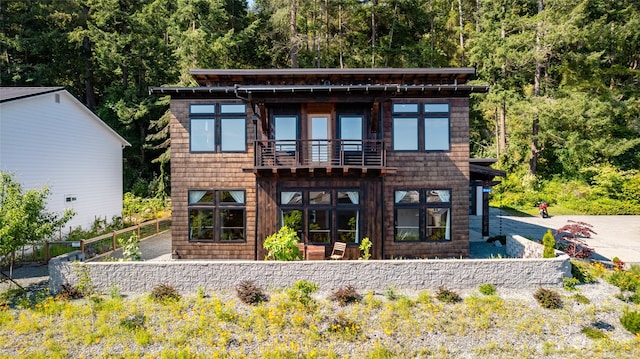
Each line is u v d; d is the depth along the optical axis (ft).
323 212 47.52
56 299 34.40
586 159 107.45
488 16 111.75
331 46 116.26
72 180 65.26
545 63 106.42
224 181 48.19
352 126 48.62
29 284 38.68
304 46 107.34
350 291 35.17
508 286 37.58
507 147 118.73
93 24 102.78
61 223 37.88
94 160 71.56
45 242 46.42
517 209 99.09
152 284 36.83
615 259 45.42
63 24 96.78
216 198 48.26
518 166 115.14
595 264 43.47
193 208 48.21
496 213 94.94
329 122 48.67
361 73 49.49
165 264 36.96
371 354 28.71
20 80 97.50
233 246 47.98
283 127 48.67
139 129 108.88
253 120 47.70
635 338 30.83
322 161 48.16
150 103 100.68
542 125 105.29
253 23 94.43
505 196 105.09
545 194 103.24
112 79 113.19
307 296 35.12
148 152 110.52
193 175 48.24
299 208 47.39
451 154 48.11
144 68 102.32
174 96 48.01
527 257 45.01
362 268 37.27
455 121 48.01
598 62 104.32
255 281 37.04
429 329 31.40
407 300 34.50
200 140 48.24
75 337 29.68
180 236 48.24
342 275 37.19
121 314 32.32
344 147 48.16
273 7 107.86
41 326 30.63
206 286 36.86
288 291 35.24
